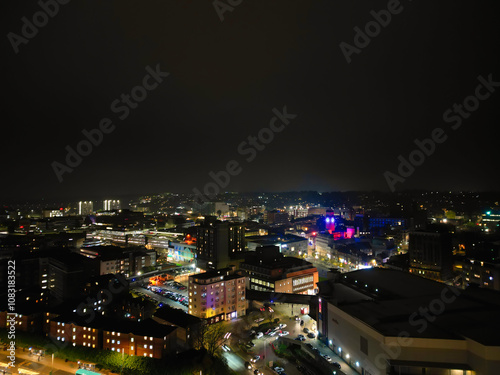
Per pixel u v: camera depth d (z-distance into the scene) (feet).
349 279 460.96
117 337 357.20
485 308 334.65
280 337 400.67
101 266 618.85
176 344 366.84
